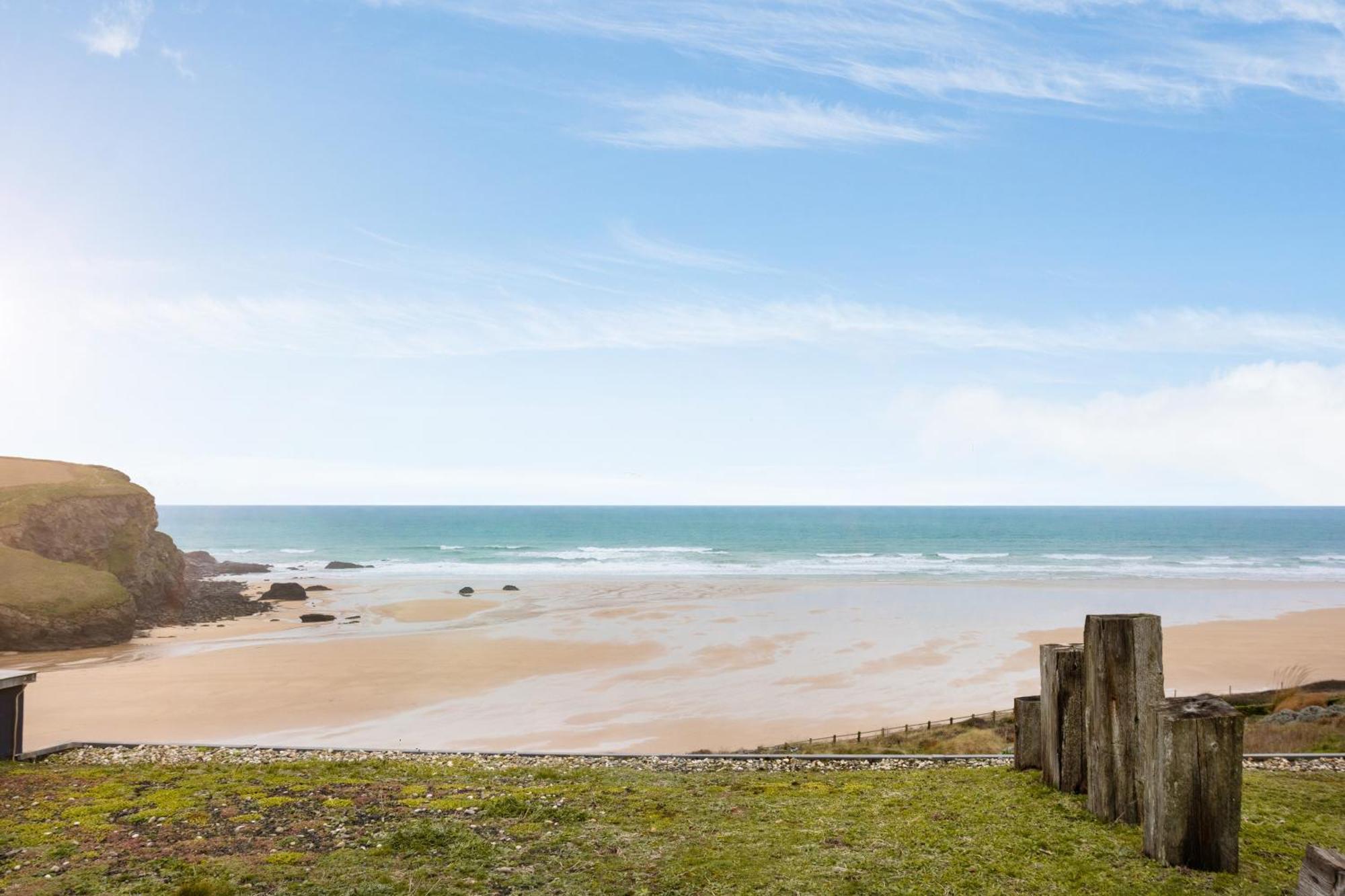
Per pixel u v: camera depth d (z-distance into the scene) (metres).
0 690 13.73
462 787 11.44
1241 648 42.28
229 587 76.12
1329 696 22.17
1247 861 7.89
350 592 71.88
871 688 32.53
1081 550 126.44
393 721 27.86
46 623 45.19
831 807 10.14
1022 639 44.16
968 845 8.47
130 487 65.81
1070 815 9.29
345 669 37.00
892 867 7.96
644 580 79.44
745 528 194.62
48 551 57.25
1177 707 8.02
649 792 11.09
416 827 9.41
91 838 9.20
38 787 11.48
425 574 90.19
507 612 56.62
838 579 79.31
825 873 7.86
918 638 44.38
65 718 28.55
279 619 56.31
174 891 7.60
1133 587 72.06
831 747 19.47
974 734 20.33
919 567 95.69
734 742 24.97
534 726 27.09
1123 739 9.00
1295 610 58.09
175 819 9.89
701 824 9.52
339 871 8.09
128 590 55.47
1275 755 12.95
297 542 149.75
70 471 72.00
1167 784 7.74
